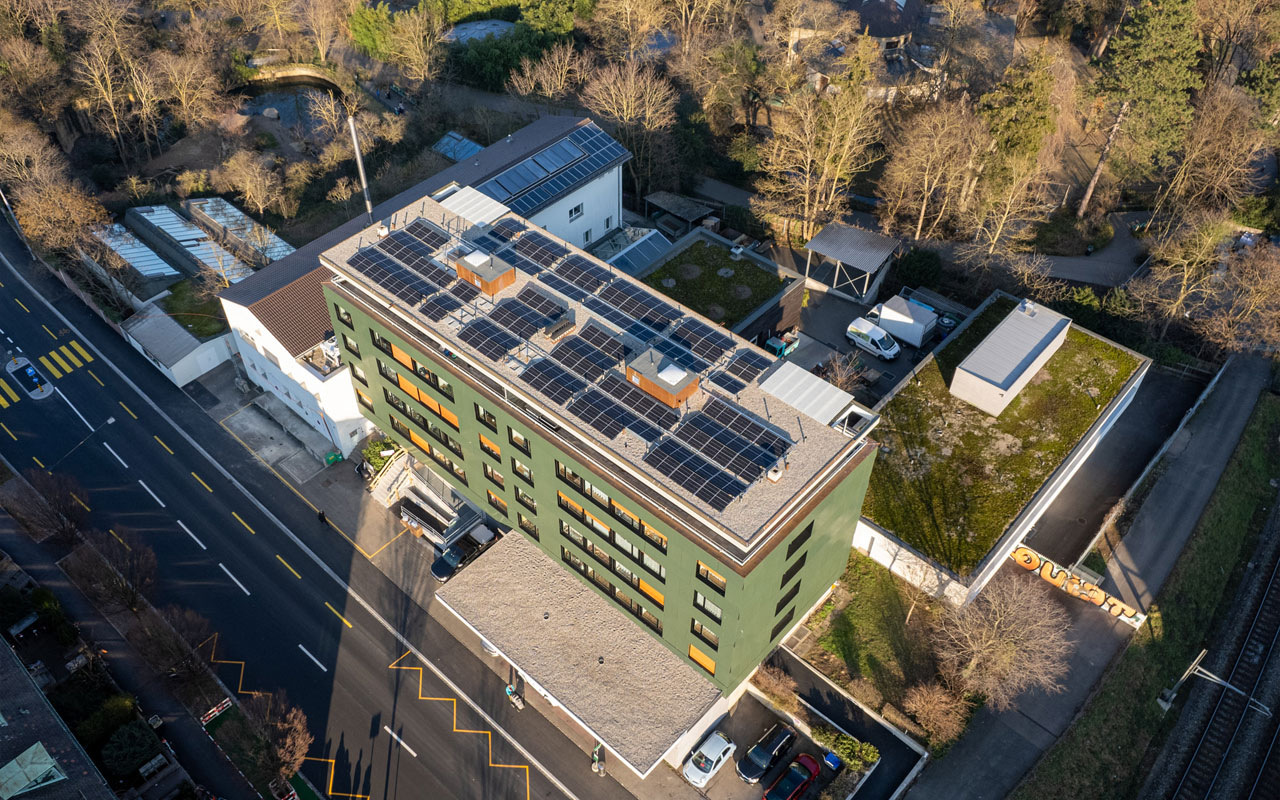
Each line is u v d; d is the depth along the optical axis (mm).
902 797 62781
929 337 95312
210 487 83625
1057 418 79750
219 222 107000
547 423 61781
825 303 100188
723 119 121562
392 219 76062
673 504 56000
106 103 118562
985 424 79812
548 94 118938
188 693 68875
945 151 98688
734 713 68500
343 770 65375
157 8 149125
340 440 84500
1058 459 76750
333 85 142000
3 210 111062
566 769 65812
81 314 99875
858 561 75312
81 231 98000
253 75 140750
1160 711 69750
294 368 82562
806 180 103875
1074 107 118375
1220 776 66938
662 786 64812
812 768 63969
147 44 131750
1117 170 106438
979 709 67000
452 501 80250
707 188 117625
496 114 119250
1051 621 66188
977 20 134500
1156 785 66312
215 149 123250
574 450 59750
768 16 136000
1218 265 100625
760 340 90750
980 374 80438
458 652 72312
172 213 108562
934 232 107375
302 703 69000
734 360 63938
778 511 54188
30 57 117312
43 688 67875
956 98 123125
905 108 126250
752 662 64250
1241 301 91312
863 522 72875
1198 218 99812
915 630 70688
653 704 64500
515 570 72688
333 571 77562
